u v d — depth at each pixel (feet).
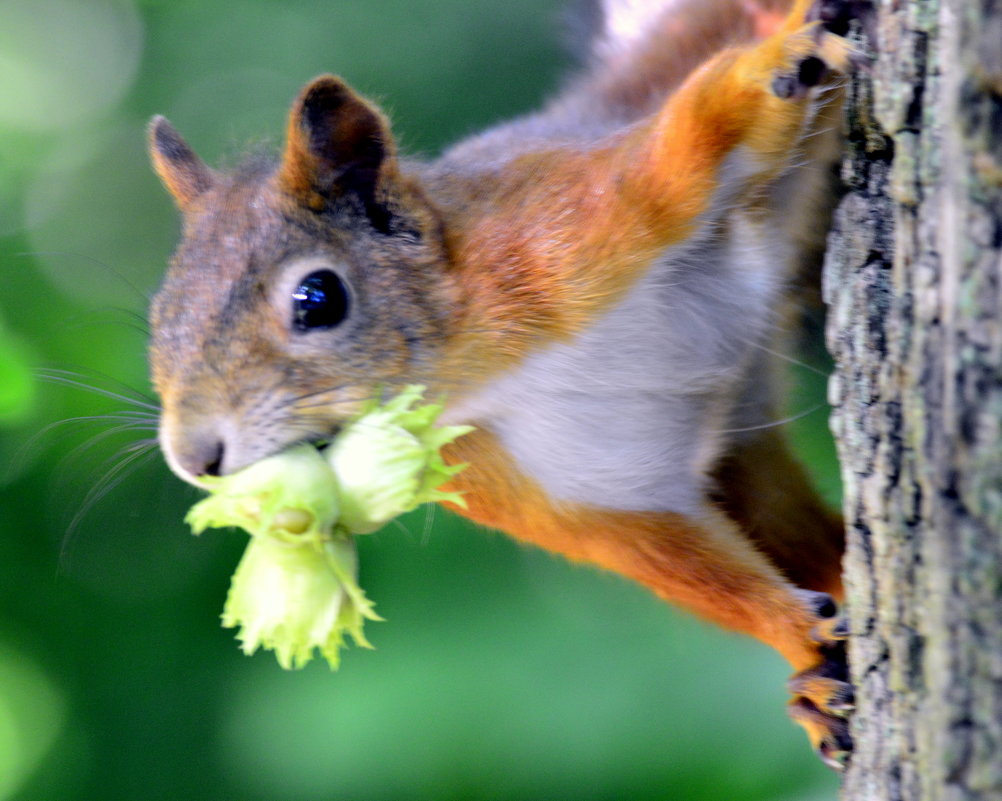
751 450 5.41
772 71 5.26
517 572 5.68
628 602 5.65
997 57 5.03
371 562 5.70
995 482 5.05
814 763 5.55
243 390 5.27
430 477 5.26
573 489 5.36
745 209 5.32
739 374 5.37
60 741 5.77
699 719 5.58
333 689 5.64
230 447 5.27
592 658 5.62
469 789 5.58
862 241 5.18
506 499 5.38
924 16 5.11
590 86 5.57
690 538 5.36
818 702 5.29
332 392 5.29
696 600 5.37
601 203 5.32
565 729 5.59
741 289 5.34
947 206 5.07
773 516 5.41
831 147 5.32
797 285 5.37
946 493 5.07
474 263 5.32
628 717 5.59
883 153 5.18
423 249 5.32
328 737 5.61
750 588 5.35
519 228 5.32
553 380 5.33
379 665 5.65
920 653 5.12
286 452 5.26
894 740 5.14
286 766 5.61
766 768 5.56
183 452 5.26
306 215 5.31
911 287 5.12
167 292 5.31
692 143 5.29
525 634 5.64
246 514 5.23
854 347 5.18
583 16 5.68
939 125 5.10
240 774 5.67
